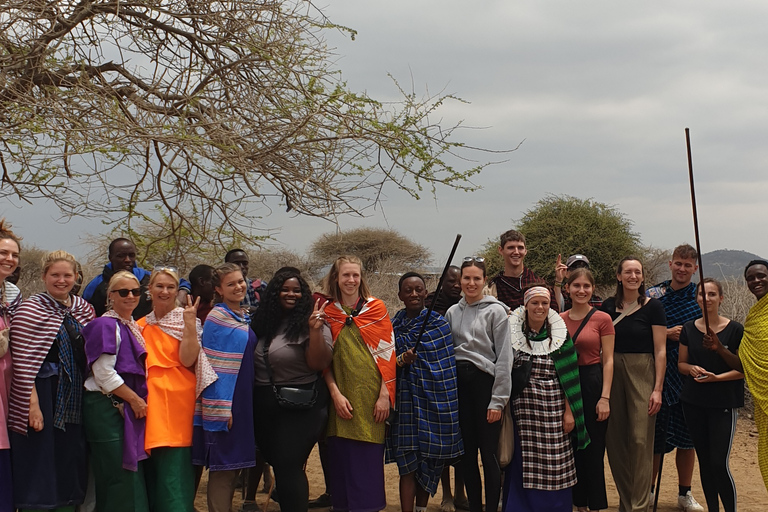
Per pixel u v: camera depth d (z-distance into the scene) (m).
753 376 5.39
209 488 5.10
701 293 5.67
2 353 4.65
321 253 25.05
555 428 5.43
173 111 6.89
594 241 20.17
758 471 7.38
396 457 5.45
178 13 7.06
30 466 4.66
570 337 5.57
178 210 7.42
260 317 5.27
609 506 6.19
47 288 4.86
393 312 15.09
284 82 6.98
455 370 5.46
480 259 5.66
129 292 4.89
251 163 6.75
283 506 5.18
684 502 6.22
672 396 6.12
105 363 4.78
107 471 4.82
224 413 4.97
